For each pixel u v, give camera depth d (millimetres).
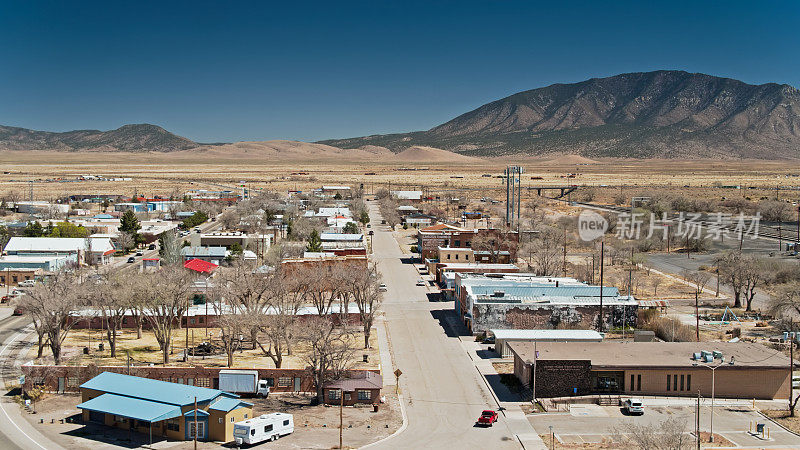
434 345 106000
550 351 90250
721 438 70312
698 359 86125
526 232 196750
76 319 106750
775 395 83625
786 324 107750
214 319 116688
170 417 70375
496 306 111062
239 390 83812
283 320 94375
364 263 141375
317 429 73438
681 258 179125
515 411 79312
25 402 80062
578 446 68375
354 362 96000
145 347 103938
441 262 160250
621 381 84500
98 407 72688
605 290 117812
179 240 182375
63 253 161375
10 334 108250
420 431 73188
